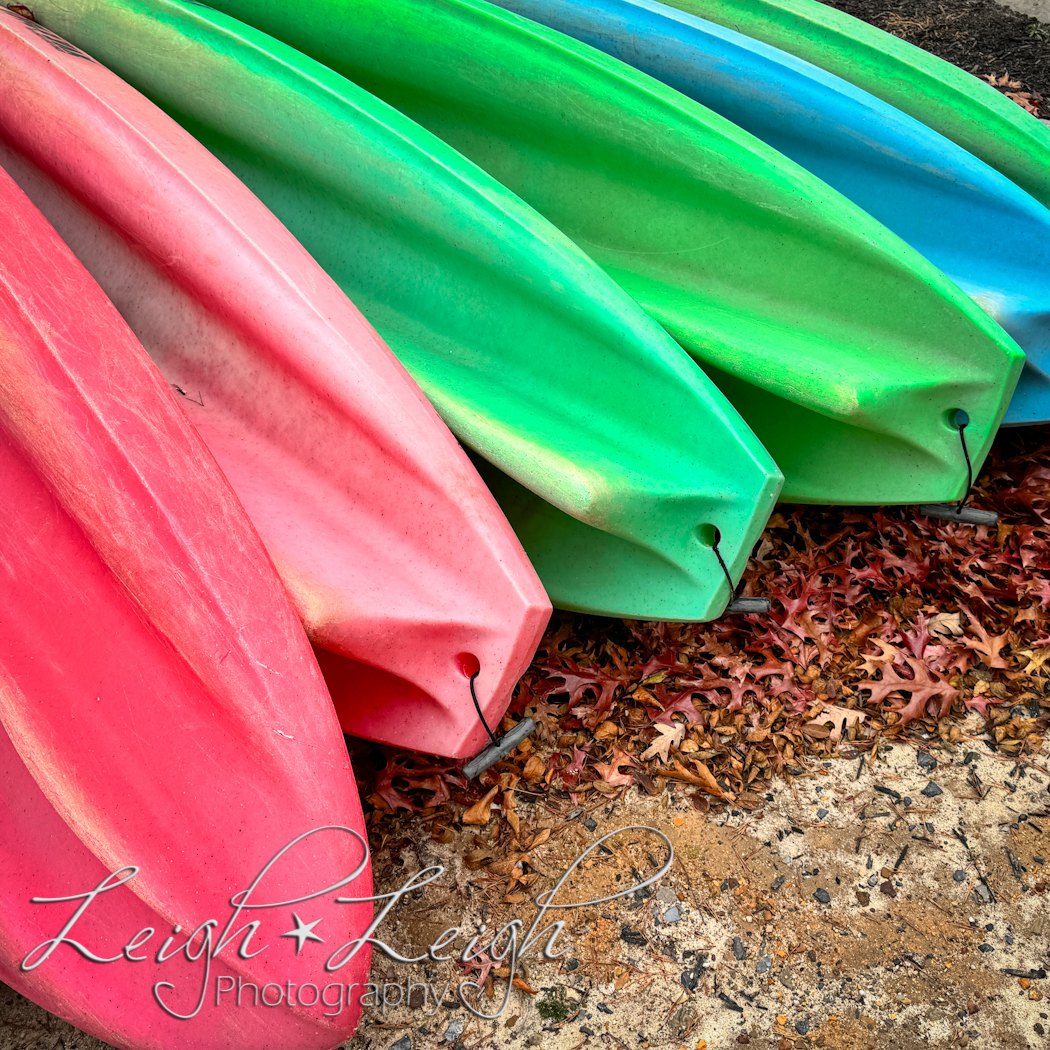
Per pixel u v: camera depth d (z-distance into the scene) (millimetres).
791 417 2617
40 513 2094
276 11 2873
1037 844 2301
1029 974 2172
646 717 2445
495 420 2400
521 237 2451
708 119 2578
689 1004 2152
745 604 2436
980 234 2689
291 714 2064
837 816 2334
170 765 2049
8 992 2199
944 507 2613
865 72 2893
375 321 2617
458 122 2824
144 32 2723
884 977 2172
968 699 2463
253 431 2402
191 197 2396
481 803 2340
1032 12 4188
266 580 2111
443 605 2199
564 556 2510
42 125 2512
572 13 2953
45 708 2041
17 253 2174
